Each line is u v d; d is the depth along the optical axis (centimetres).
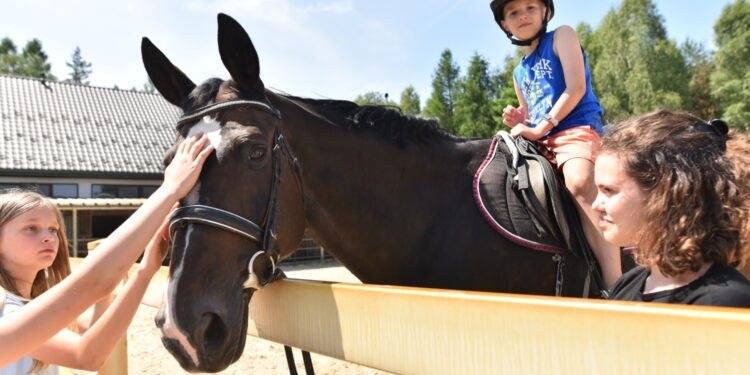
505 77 3541
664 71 2791
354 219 173
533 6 199
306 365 178
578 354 60
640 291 100
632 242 91
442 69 4266
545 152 191
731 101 2688
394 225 176
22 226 140
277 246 141
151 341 502
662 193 81
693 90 2930
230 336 122
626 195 89
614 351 57
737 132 121
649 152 85
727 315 49
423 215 178
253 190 135
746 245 82
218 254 124
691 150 82
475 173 184
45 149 1555
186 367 115
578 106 190
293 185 155
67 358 120
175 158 124
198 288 118
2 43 6184
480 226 173
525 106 222
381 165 175
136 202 1336
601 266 167
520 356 65
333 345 100
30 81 1839
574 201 176
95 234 1503
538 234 172
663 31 2986
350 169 172
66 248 165
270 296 127
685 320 51
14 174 1428
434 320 77
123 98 1952
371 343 90
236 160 132
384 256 177
